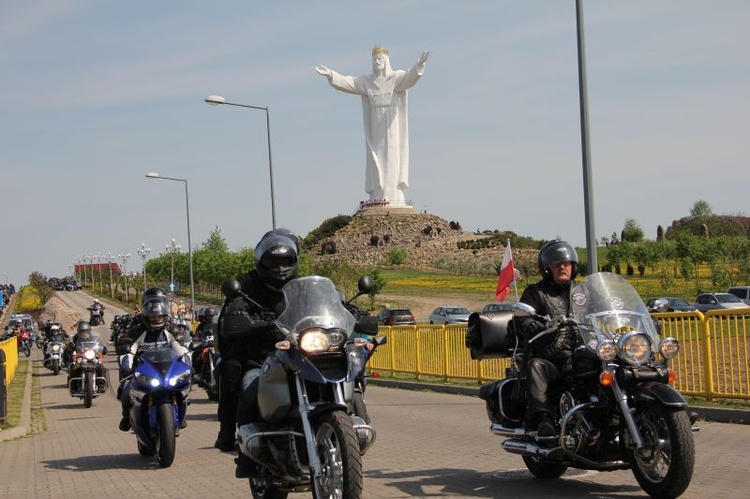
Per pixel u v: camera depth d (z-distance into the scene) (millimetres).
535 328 7531
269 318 7277
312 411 6203
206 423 15523
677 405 6656
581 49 16312
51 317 54406
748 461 8914
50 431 15766
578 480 8320
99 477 10117
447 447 10977
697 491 7395
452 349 21031
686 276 62312
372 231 118938
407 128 114688
